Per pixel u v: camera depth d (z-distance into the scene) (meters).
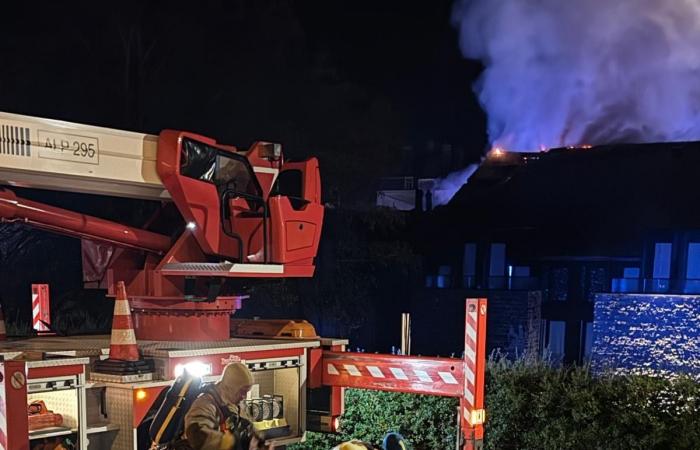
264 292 17.94
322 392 6.63
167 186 5.96
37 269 14.76
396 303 30.72
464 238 35.34
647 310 29.06
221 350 5.75
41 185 5.54
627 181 34.88
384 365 6.21
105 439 5.24
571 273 33.94
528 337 31.09
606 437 6.89
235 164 6.47
